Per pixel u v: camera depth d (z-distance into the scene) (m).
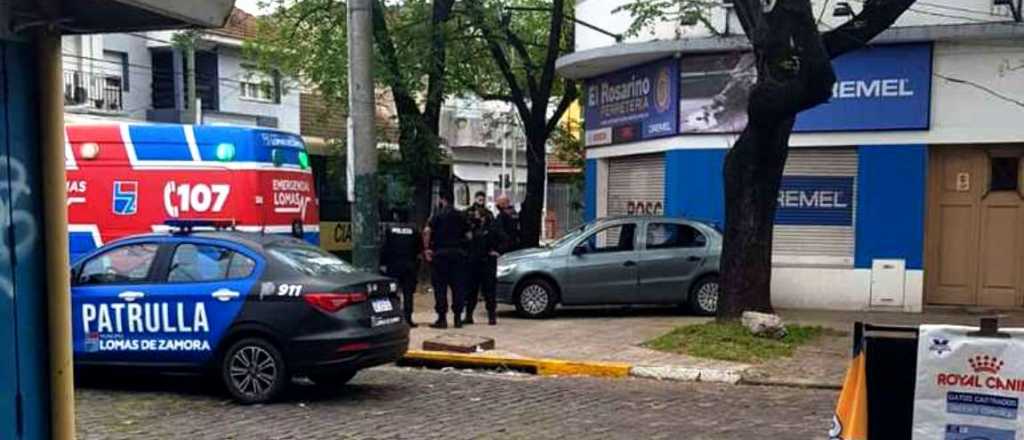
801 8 10.69
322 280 8.73
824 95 11.06
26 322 2.89
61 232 2.96
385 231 13.88
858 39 11.77
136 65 30.91
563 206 38.47
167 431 7.69
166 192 13.41
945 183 15.16
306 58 21.67
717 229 15.05
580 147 29.50
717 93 15.88
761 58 11.59
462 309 13.83
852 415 4.83
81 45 28.62
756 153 12.12
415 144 20.05
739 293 12.44
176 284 8.98
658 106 16.73
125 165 13.47
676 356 11.20
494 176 46.38
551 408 8.72
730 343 11.55
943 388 4.62
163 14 2.96
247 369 8.76
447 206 13.61
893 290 15.09
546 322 14.29
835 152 15.50
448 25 19.61
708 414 8.47
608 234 15.02
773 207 12.39
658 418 8.28
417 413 8.45
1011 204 14.91
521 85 24.00
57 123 2.95
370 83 12.53
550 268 14.73
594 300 14.80
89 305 9.08
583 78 19.17
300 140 14.95
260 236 9.40
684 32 16.00
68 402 2.99
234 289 8.77
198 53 31.73
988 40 14.50
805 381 9.91
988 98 14.60
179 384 9.80
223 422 8.02
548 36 23.36
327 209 20.45
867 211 15.23
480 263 13.90
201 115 31.31
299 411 8.49
